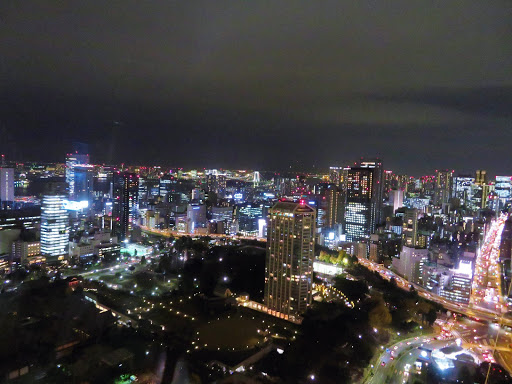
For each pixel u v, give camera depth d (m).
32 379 161.50
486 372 196.00
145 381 168.12
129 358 180.25
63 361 174.75
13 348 175.12
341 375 193.50
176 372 179.25
